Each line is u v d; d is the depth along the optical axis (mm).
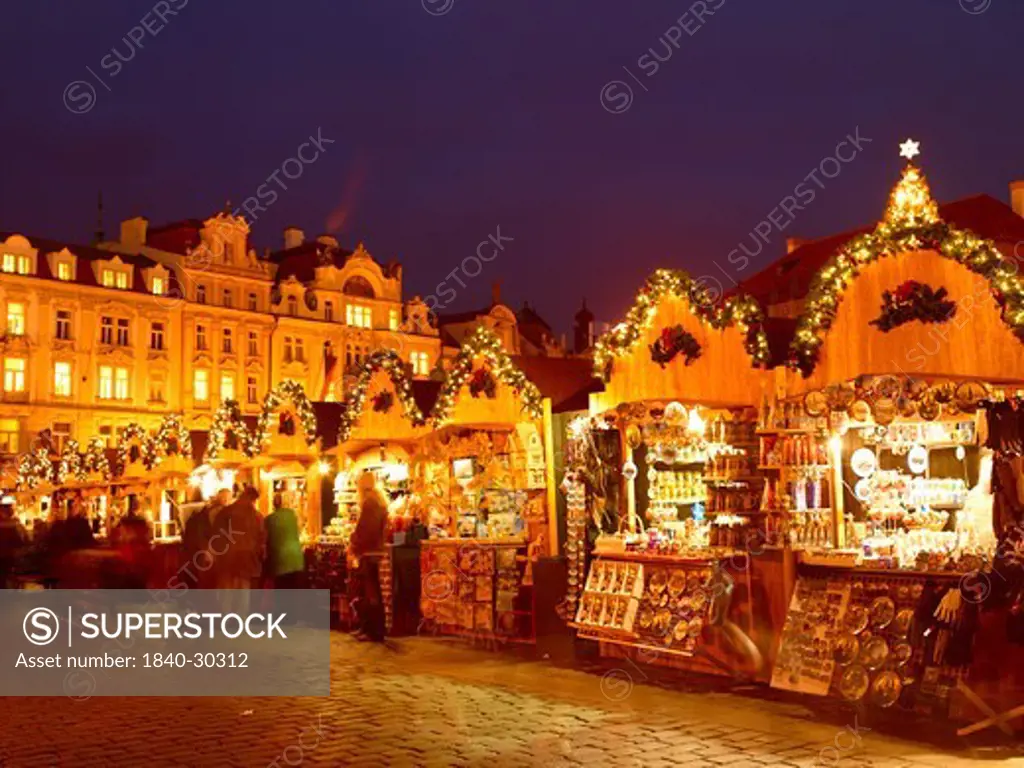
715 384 11086
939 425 11109
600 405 12297
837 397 9516
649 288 11695
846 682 9016
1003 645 8055
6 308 45344
